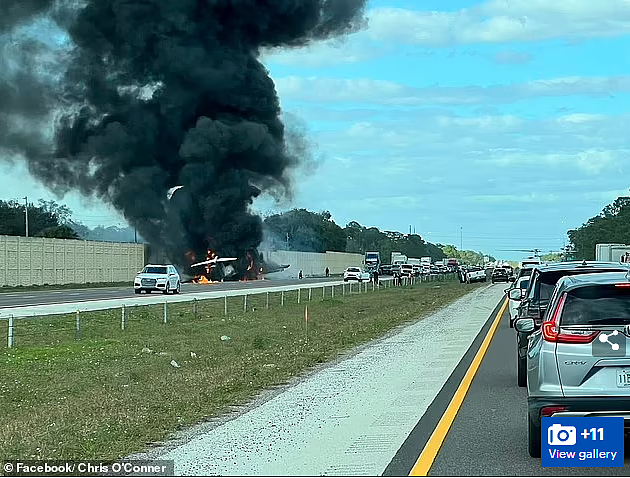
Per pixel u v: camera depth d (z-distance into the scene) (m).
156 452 10.45
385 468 9.51
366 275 100.94
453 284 101.12
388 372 18.73
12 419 13.23
